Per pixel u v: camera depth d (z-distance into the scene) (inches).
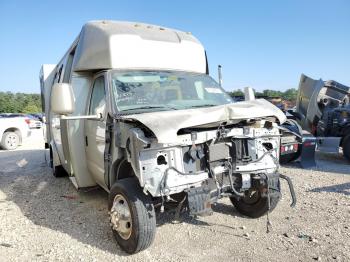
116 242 176.4
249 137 172.6
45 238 185.5
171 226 194.7
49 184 305.4
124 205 163.6
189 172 155.3
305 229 187.6
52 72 359.3
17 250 171.3
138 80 201.0
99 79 209.2
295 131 343.9
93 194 267.1
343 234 180.4
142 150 145.6
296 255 158.6
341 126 391.9
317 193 253.8
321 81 414.6
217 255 160.4
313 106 421.4
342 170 339.0
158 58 216.2
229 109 162.4
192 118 150.7
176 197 161.6
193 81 218.4
